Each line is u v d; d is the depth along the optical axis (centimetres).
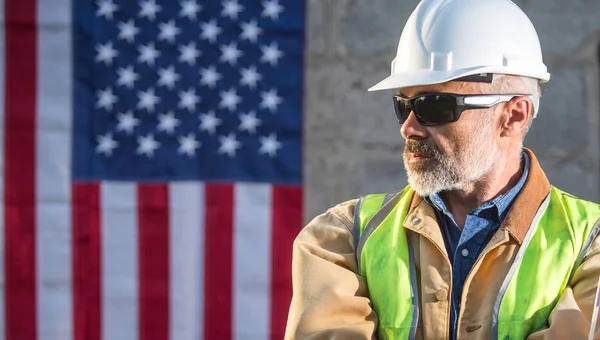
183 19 812
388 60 801
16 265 816
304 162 806
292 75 805
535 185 397
